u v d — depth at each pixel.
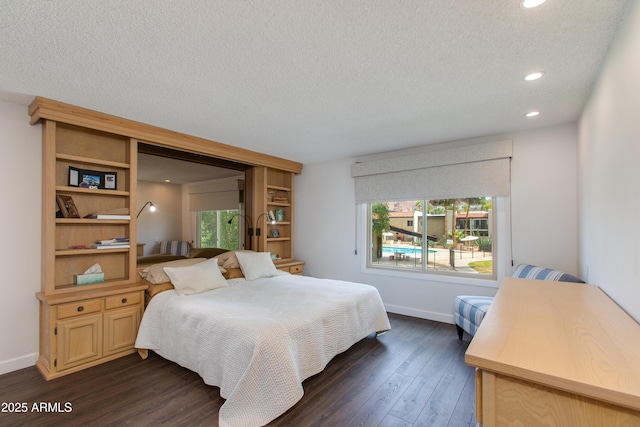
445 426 1.91
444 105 2.66
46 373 2.47
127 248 3.07
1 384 2.37
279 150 4.29
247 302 2.74
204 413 2.02
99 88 2.31
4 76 2.11
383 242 4.48
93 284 2.90
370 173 4.38
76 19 1.50
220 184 4.42
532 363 0.91
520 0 1.38
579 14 1.48
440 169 3.82
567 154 3.12
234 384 2.01
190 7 1.42
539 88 2.31
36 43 1.71
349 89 2.34
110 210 2.98
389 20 1.53
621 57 1.54
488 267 3.64
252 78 2.15
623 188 1.55
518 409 0.91
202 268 3.29
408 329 3.60
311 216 5.12
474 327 2.88
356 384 2.39
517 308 1.55
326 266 4.93
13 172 2.61
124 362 2.75
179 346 2.55
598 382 0.80
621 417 0.79
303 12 1.47
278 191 5.23
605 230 1.93
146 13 1.47
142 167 3.59
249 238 4.71
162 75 2.11
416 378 2.48
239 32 1.62
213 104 2.63
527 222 3.31
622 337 1.14
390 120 3.02
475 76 2.13
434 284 3.95
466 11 1.46
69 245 2.91
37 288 2.71
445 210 3.97
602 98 1.97
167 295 2.91
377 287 4.41
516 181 3.38
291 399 2.00
